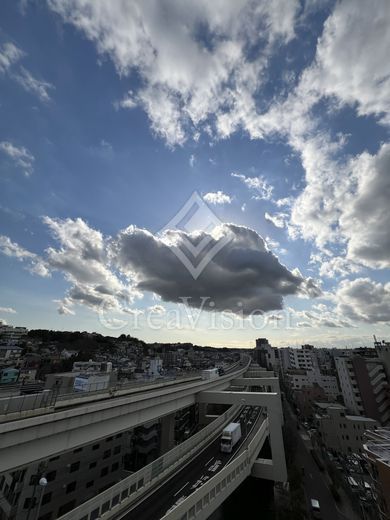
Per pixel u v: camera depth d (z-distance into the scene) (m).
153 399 24.81
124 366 61.53
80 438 17.19
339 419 42.19
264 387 70.19
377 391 48.66
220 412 52.94
